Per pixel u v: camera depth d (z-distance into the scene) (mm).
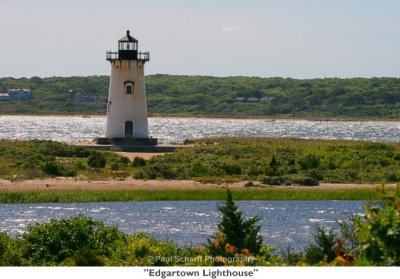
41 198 146375
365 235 41156
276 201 149875
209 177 172875
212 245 62281
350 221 96875
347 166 185250
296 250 96562
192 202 148375
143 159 191375
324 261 49188
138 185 160750
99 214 132000
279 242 104438
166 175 173000
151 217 129000
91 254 67250
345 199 152750
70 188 155625
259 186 162500
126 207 140750
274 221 124688
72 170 175000
